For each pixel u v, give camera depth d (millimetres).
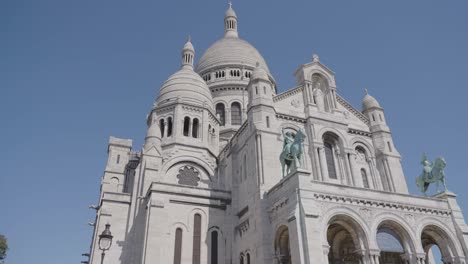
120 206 50094
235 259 43062
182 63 71312
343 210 33375
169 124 58188
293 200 33219
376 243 32875
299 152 35344
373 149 49688
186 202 45656
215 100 75000
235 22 96125
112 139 61969
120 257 46812
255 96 45844
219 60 81312
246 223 41938
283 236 35844
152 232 41938
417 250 33969
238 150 48719
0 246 47500
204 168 55000
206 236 44594
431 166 41375
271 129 43281
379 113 52062
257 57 84438
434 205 37250
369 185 46844
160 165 51531
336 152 47062
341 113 49594
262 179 39469
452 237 36250
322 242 30938
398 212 35469
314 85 51969
